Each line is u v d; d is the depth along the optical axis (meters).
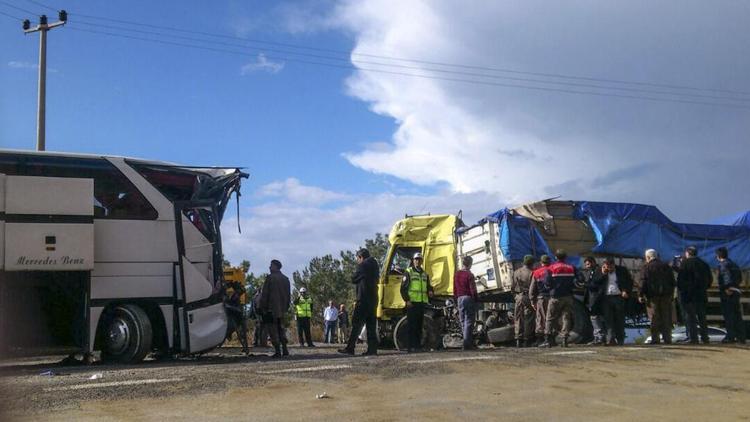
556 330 14.25
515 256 15.76
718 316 17.03
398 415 6.89
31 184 11.49
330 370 9.54
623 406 7.63
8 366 11.75
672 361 11.12
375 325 13.91
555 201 16.36
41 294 12.08
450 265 17.55
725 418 7.17
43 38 27.28
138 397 7.62
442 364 10.16
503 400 7.76
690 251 14.86
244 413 6.88
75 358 13.37
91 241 11.80
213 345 12.76
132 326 12.13
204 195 13.20
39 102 27.23
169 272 12.62
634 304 16.27
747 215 17.58
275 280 14.16
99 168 12.45
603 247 15.97
